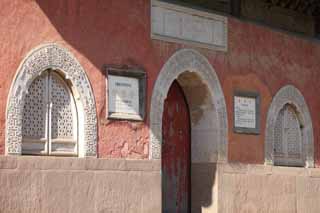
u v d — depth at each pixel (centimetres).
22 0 1107
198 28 1405
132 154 1255
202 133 1446
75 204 1151
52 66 1145
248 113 1504
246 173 1481
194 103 1454
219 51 1447
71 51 1172
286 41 1625
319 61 1727
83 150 1178
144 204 1262
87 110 1188
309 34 1778
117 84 1241
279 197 1564
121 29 1253
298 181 1625
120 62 1248
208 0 1483
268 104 1557
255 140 1516
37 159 1102
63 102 1173
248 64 1513
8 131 1075
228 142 1449
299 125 1666
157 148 1299
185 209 1452
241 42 1502
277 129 1605
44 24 1135
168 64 1334
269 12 1656
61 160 1136
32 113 1127
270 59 1573
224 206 1425
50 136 1148
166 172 1427
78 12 1184
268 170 1539
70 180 1147
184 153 1459
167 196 1423
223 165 1431
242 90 1492
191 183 1456
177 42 1357
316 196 1675
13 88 1087
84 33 1192
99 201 1188
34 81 1132
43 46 1132
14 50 1093
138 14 1286
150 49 1304
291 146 1638
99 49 1215
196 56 1395
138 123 1270
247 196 1480
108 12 1233
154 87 1305
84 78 1188
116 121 1234
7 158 1066
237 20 1497
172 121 1448
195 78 1415
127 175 1239
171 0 1356
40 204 1100
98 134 1203
